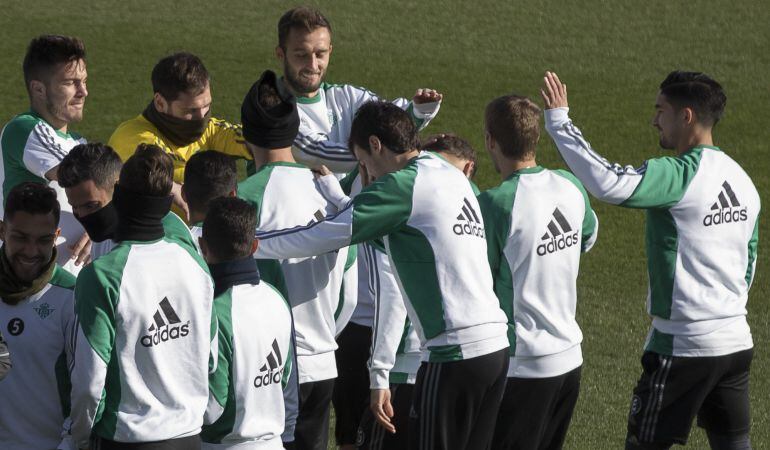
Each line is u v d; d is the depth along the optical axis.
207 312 16.31
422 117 23.36
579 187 20.56
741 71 66.25
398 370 22.02
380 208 17.70
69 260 21.08
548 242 19.77
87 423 15.56
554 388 20.05
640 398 21.83
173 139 21.23
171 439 15.91
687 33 71.56
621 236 44.41
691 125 21.31
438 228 17.88
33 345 16.80
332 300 20.12
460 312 17.86
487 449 19.75
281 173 19.27
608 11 74.88
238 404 17.02
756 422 27.94
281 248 17.97
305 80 23.73
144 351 15.73
